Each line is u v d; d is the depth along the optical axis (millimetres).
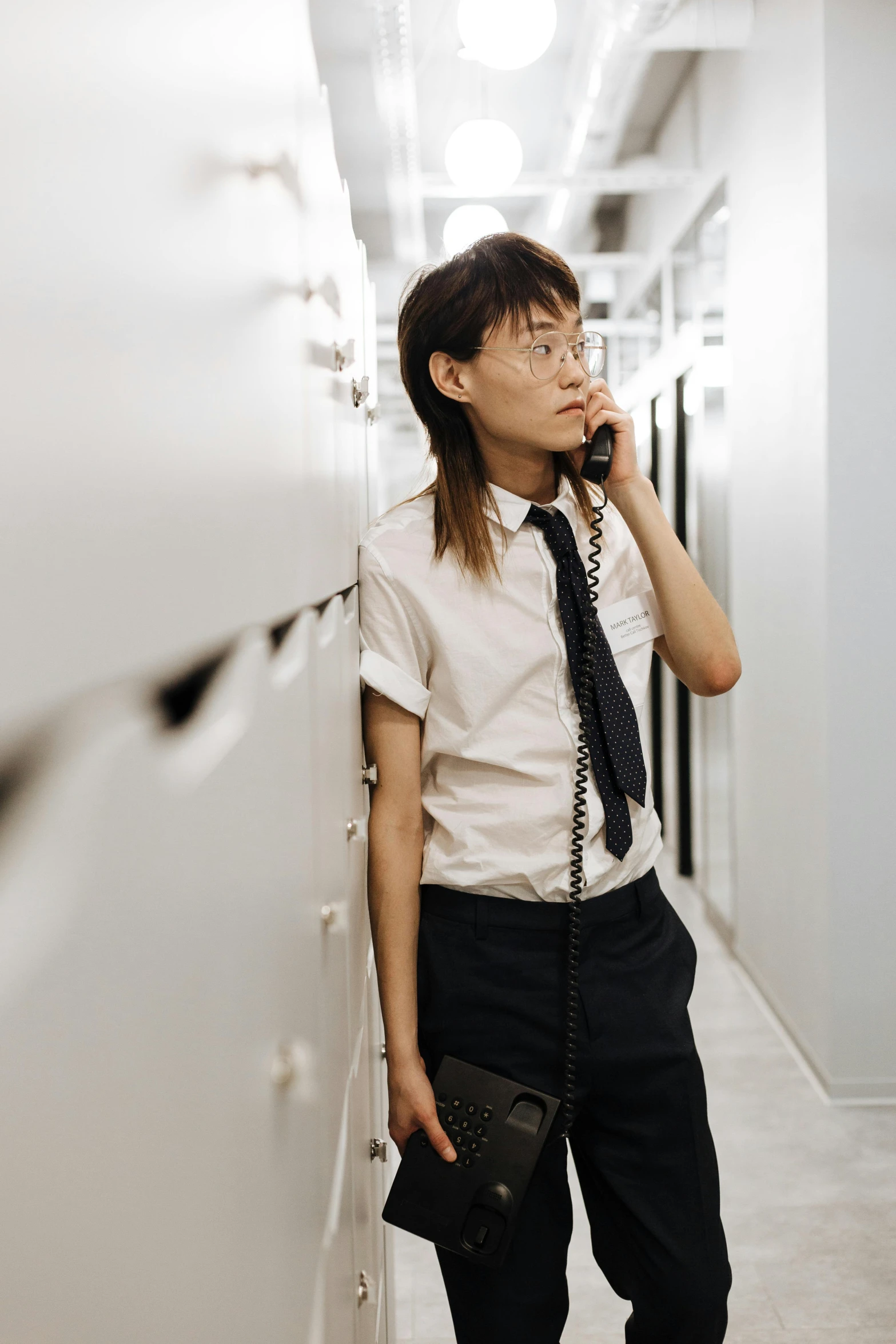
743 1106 2752
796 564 2996
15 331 188
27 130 196
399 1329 1946
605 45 3477
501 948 1188
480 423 1218
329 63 4688
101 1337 237
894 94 2631
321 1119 682
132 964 266
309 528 719
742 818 3701
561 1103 1176
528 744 1197
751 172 3402
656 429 5668
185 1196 315
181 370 325
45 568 204
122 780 258
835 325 2672
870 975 2752
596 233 6895
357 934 1137
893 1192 2338
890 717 2750
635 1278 1236
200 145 361
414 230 5512
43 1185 203
